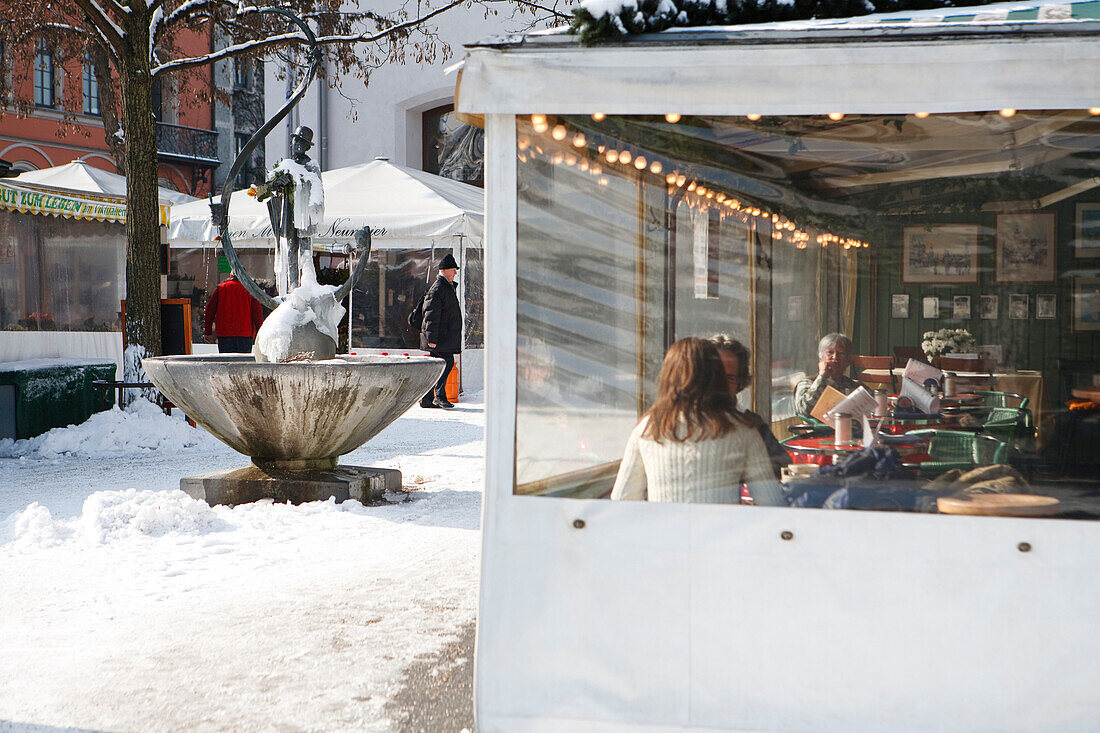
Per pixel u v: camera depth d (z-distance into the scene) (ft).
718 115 8.46
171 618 13.24
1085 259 9.11
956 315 9.21
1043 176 8.89
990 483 8.57
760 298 9.00
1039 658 8.09
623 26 8.30
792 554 8.41
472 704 10.41
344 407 20.16
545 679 8.72
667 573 8.57
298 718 10.05
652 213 8.82
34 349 33.88
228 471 21.81
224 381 19.65
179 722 9.95
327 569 15.79
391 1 63.72
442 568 15.84
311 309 22.04
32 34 44.98
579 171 8.77
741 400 8.89
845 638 8.34
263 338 21.76
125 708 10.28
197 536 17.79
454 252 49.57
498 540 8.77
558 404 8.79
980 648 8.16
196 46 89.40
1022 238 9.12
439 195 45.96
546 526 8.72
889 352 9.32
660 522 8.59
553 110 8.45
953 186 8.96
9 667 11.44
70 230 35.42
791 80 8.21
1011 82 7.89
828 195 9.04
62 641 12.34
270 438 20.61
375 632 12.71
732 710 8.50
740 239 8.95
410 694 10.67
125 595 14.26
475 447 30.73
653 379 8.82
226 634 12.60
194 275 59.06
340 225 45.11
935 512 8.29
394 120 66.69
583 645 8.68
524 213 8.77
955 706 8.20
